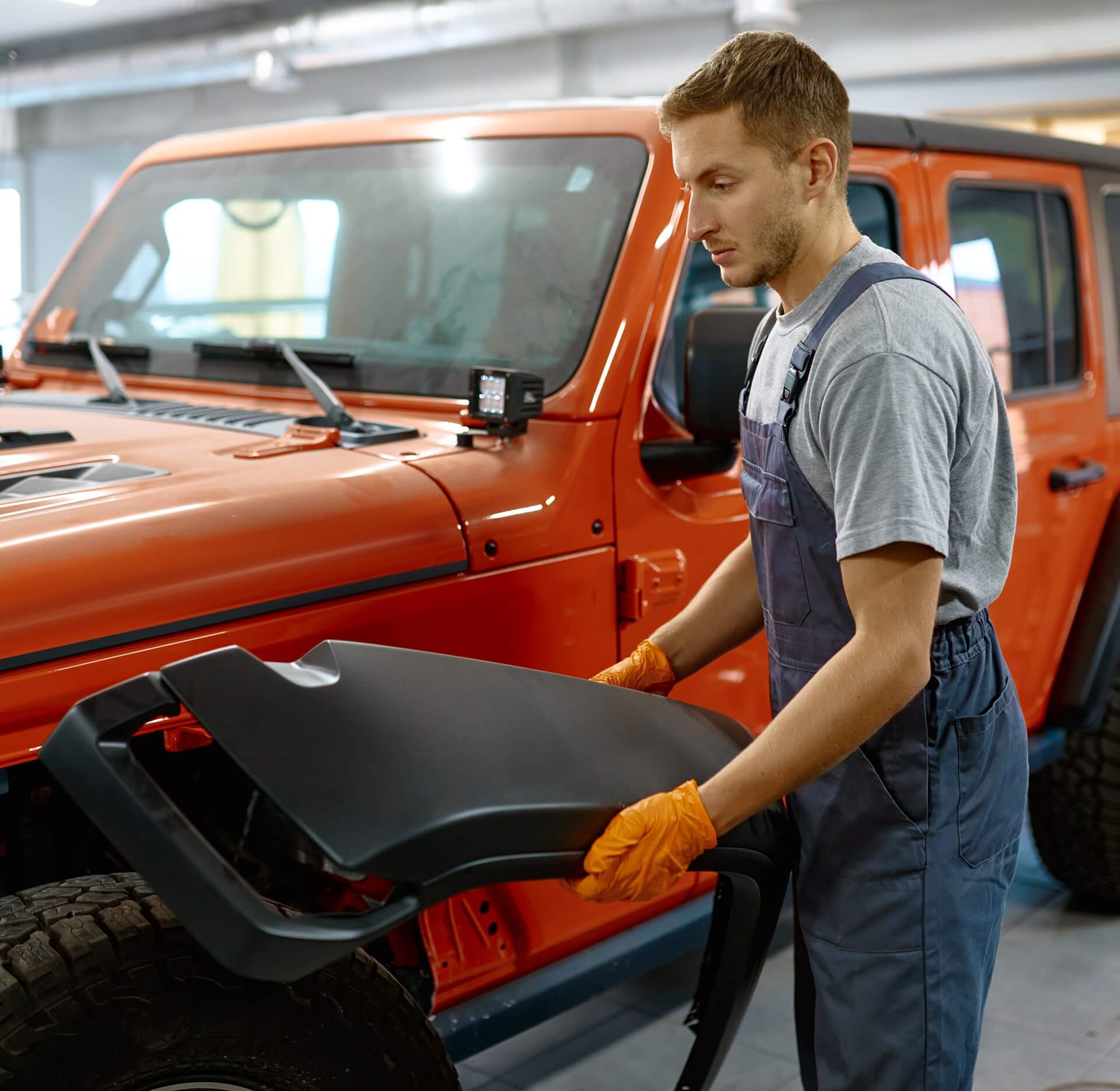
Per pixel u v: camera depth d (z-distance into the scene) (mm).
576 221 2219
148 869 1249
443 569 1829
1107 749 3092
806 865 1667
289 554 1689
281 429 2100
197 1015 1417
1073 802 3154
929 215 2662
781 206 1479
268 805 1780
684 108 1468
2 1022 1331
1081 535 3047
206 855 1256
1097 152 3279
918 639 1412
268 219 2611
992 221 2881
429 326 2287
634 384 2068
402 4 11500
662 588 2086
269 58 12469
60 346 2723
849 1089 1660
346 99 14391
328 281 2467
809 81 1447
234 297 2590
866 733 1422
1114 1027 2783
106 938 1390
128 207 2902
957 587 1547
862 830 1601
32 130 17094
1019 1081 2580
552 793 1396
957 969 1632
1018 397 2912
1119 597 3066
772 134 1447
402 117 2631
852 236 1560
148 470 1856
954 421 1459
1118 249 3361
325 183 2576
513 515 1912
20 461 1906
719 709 2230
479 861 1345
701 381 1905
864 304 1462
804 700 1424
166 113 16000
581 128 2336
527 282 2209
